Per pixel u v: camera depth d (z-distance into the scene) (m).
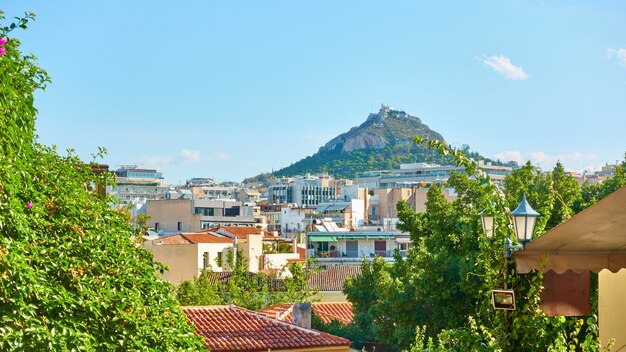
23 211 15.31
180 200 151.00
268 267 82.25
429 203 39.25
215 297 57.69
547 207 16.34
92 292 16.31
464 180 15.08
